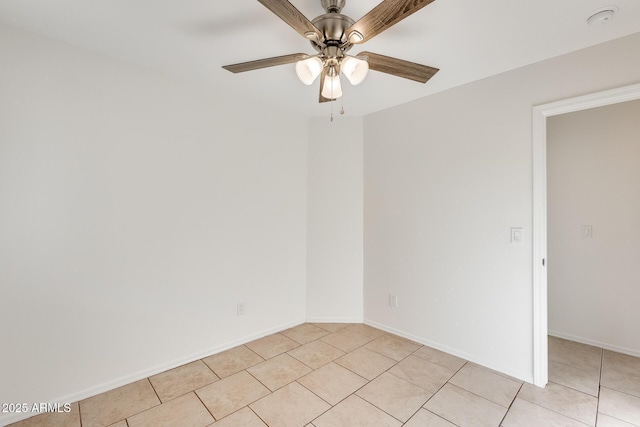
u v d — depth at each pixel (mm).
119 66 2162
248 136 2910
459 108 2594
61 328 1934
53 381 1904
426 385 2176
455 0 1526
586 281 2830
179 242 2453
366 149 3357
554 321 3016
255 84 2566
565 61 2068
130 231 2205
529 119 2217
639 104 2576
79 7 1613
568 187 2926
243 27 1789
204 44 1974
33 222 1843
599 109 2762
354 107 3131
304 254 3375
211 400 1999
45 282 1882
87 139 2027
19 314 1803
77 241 1991
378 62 1647
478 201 2479
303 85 2588
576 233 2885
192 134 2529
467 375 2307
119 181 2156
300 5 1596
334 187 3383
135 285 2229
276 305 3127
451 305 2646
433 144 2773
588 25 1744
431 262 2785
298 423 1787
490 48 1997
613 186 2691
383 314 3182
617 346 2668
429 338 2799
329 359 2555
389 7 1225
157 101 2338
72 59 1978
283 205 3188
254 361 2520
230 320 2766
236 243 2812
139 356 2244
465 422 1796
